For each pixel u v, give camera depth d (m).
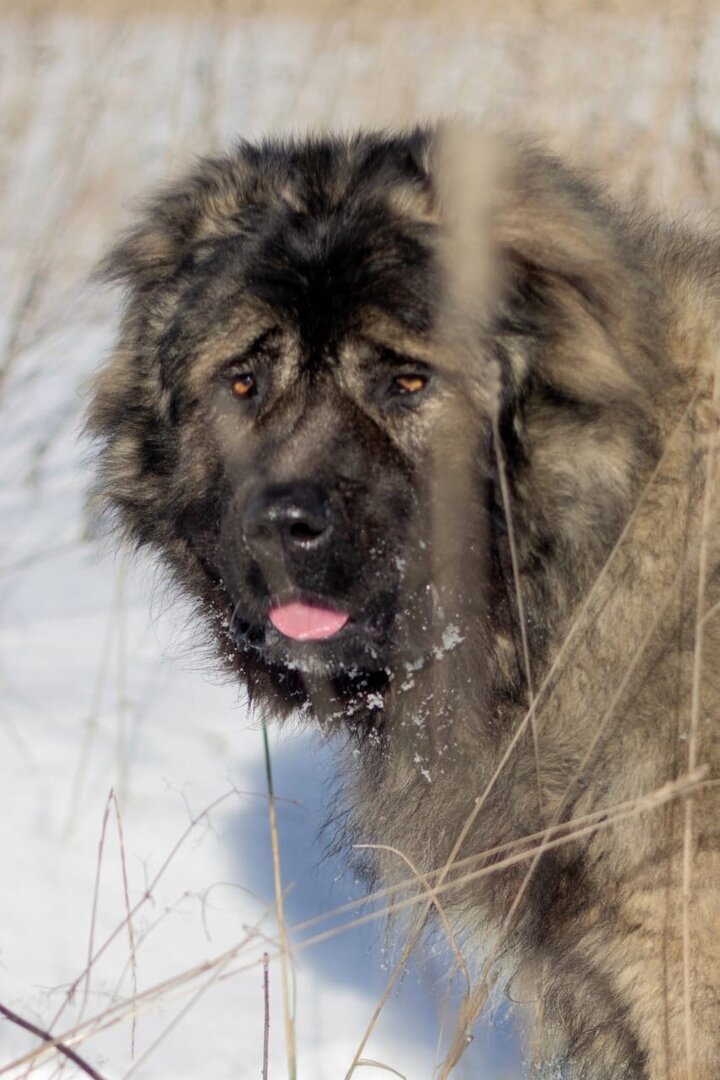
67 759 11.34
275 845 6.75
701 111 15.85
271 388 7.59
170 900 9.44
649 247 7.99
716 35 17.31
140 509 8.84
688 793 6.57
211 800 10.83
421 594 7.39
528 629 7.54
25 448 18.03
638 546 7.27
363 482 7.21
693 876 6.82
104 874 9.71
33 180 21.05
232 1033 7.99
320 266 7.33
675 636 7.02
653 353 7.39
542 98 17.11
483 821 7.86
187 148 17.95
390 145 8.20
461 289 7.04
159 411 8.52
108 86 19.94
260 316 7.46
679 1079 6.97
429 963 8.52
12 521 16.38
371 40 19.09
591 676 7.34
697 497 7.17
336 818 9.32
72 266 20.53
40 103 21.00
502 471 6.79
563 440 7.35
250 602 7.52
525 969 7.87
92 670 13.09
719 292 7.64
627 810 6.98
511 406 7.34
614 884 7.14
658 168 15.62
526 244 7.54
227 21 19.44
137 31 21.61
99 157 20.72
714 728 6.84
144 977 8.50
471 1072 7.50
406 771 8.15
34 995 8.14
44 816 10.42
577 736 7.38
